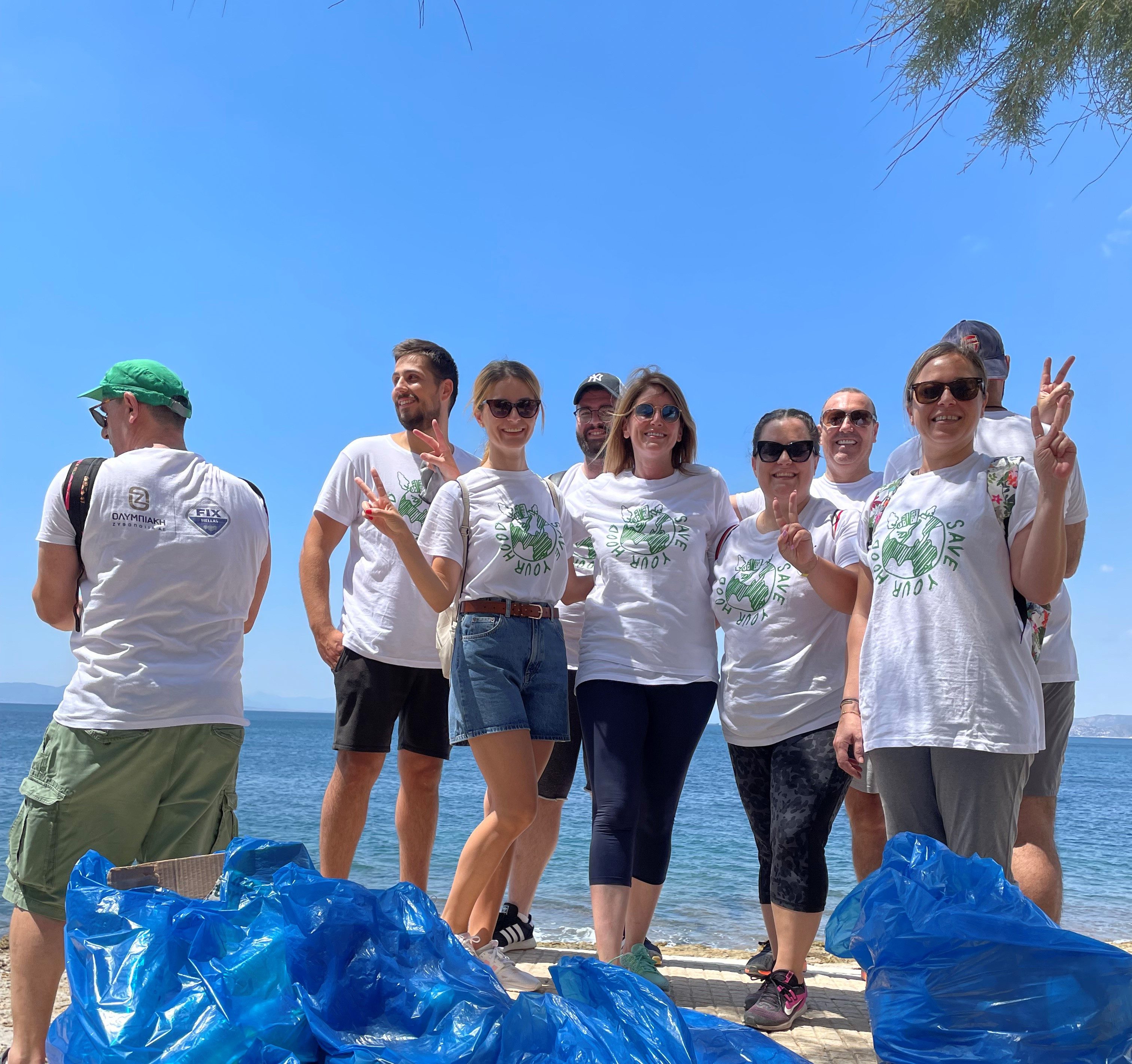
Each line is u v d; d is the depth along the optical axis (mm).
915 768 2875
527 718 3520
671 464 4074
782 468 3746
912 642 2883
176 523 2900
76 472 2885
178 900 1966
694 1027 2029
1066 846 22312
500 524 3617
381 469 4309
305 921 1841
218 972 1778
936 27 3676
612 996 1802
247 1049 1690
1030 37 3586
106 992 1800
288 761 51875
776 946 3668
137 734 2762
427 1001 1845
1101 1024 1998
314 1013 1726
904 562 2957
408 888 2111
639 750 3570
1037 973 2051
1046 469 2711
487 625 3518
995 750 2727
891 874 2346
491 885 3932
